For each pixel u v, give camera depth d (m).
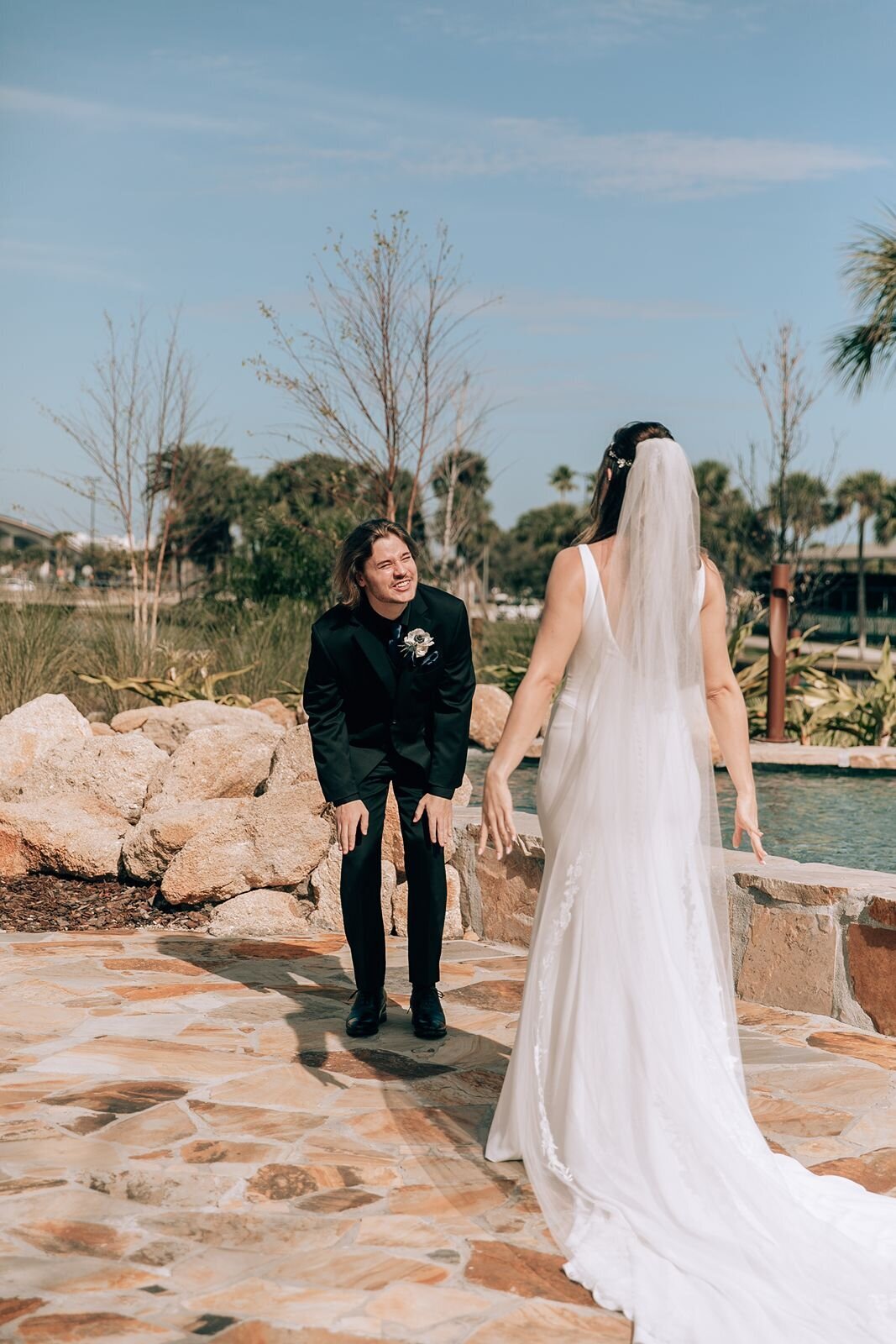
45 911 5.49
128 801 6.34
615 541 2.89
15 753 7.19
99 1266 2.44
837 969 4.07
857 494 59.19
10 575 12.88
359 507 15.02
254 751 6.27
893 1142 3.13
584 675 2.92
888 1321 2.32
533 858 5.00
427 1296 2.36
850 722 10.12
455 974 4.68
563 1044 2.81
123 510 14.76
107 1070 3.57
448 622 3.84
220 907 5.38
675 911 2.83
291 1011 4.19
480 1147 3.09
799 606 20.61
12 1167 2.89
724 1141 2.70
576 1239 2.56
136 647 11.93
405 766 3.96
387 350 13.39
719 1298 2.35
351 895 3.90
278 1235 2.60
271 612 14.07
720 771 8.48
